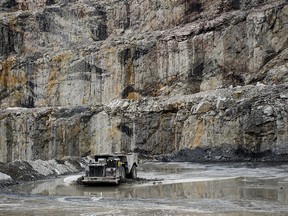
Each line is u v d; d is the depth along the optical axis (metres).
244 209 15.05
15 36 62.62
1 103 59.56
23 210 15.23
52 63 58.44
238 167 33.16
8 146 55.06
